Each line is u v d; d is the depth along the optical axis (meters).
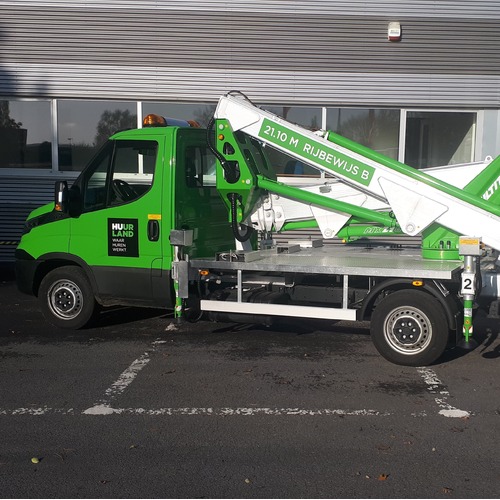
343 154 6.41
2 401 5.18
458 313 5.86
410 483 3.81
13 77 11.61
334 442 4.38
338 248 7.89
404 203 6.21
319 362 6.17
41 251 7.32
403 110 11.80
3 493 3.71
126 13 11.39
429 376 5.75
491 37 11.38
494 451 4.24
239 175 6.73
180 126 7.36
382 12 11.31
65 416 4.86
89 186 7.08
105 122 11.91
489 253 6.45
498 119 11.73
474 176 6.56
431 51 11.42
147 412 4.93
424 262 6.35
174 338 7.09
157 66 11.52
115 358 6.32
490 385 5.52
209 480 3.86
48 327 7.63
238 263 6.46
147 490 3.74
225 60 11.49
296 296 6.56
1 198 12.05
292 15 11.34
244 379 5.67
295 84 11.53
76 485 3.80
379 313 6.03
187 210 6.90
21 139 12.03
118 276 6.98
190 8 11.35
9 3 11.40
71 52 11.52
